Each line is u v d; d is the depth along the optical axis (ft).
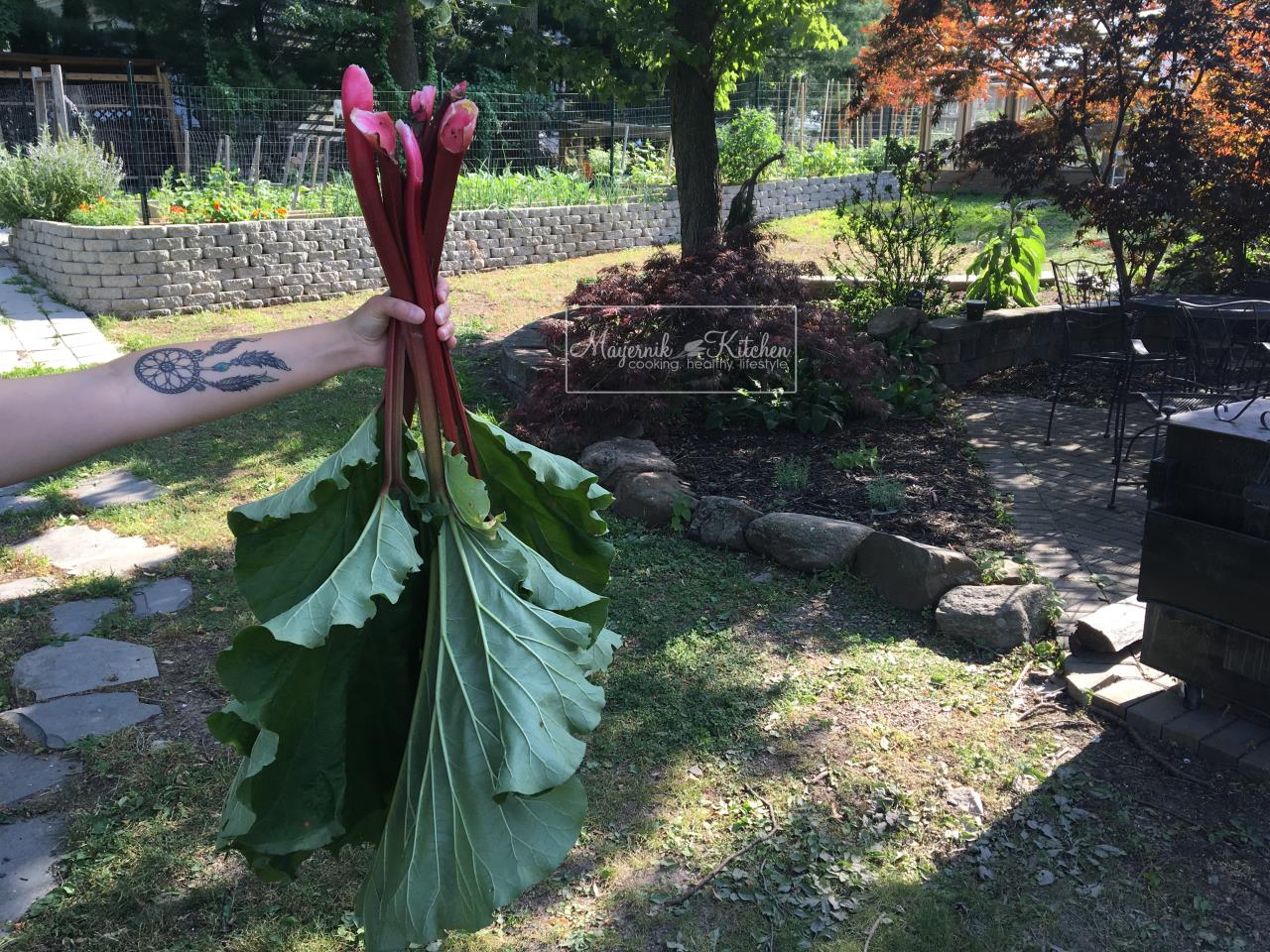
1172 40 23.80
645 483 17.42
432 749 3.67
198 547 16.42
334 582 3.47
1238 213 24.18
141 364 3.83
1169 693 11.54
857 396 21.27
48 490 18.88
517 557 3.95
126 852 9.34
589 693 3.75
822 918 8.53
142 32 53.78
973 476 19.11
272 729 3.52
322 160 50.75
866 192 57.36
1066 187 26.37
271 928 8.43
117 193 37.27
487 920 3.57
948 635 13.26
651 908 8.66
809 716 11.47
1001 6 27.30
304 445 21.36
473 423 4.34
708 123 28.43
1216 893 8.77
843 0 63.46
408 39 55.77
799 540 15.30
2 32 51.52
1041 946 8.21
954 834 9.53
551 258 43.83
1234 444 9.97
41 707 11.73
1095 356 20.52
